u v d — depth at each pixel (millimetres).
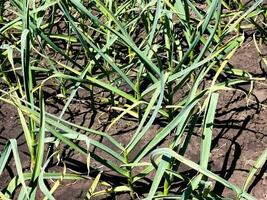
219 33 1003
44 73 1096
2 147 950
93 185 747
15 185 714
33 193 657
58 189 846
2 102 1056
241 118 915
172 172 664
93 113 984
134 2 1034
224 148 866
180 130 701
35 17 1000
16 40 1122
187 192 639
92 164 880
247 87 978
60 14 1246
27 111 701
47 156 856
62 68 1095
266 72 1004
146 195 806
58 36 1033
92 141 708
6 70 1069
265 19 1058
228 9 1051
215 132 897
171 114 855
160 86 767
